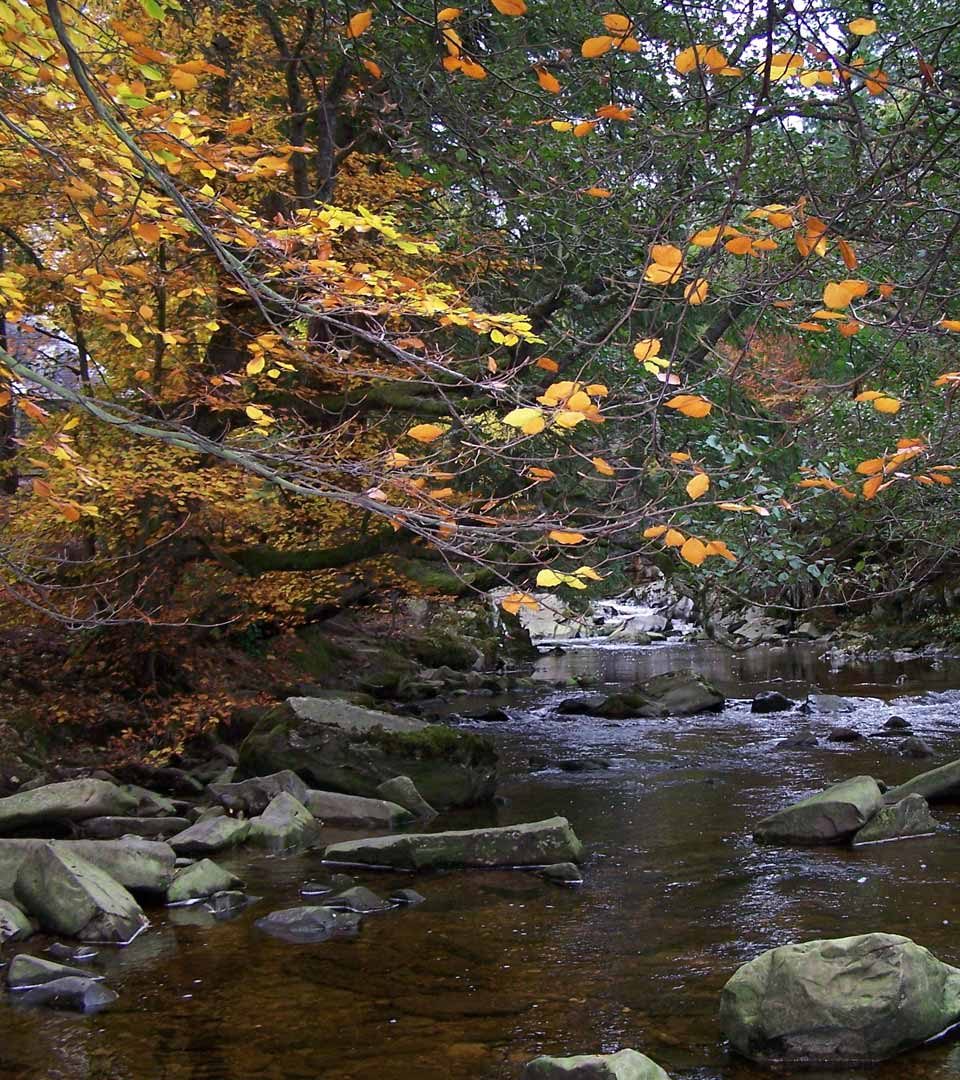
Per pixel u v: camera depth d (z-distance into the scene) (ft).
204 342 36.73
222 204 16.84
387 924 21.76
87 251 26.35
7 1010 17.52
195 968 19.31
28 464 37.14
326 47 30.42
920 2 22.91
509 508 29.04
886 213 17.94
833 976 15.49
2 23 13.51
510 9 9.49
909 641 76.79
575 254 31.42
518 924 21.50
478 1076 14.73
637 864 25.96
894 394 27.07
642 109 23.84
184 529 38.60
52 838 28.94
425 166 35.17
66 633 40.63
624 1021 16.49
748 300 17.94
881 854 25.67
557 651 91.04
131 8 28.14
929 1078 14.34
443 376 35.58
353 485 28.43
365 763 34.73
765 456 22.86
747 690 60.90
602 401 25.12
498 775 38.96
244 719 44.19
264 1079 14.80
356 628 72.49
